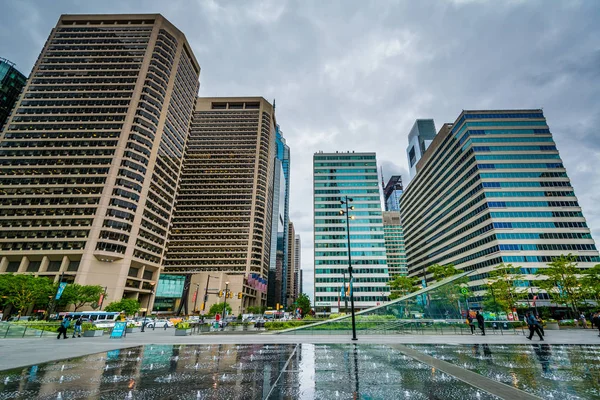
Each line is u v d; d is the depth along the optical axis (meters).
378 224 118.31
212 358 12.83
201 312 89.00
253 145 150.62
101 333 25.91
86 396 6.98
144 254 82.94
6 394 7.12
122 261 74.25
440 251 111.38
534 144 89.06
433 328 26.41
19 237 71.06
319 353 14.30
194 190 140.75
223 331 30.53
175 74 102.94
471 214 90.81
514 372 9.57
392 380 8.52
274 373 9.59
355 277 111.69
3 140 81.44
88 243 70.31
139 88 90.75
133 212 79.06
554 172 85.56
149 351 15.19
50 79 90.75
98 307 65.69
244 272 124.19
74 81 91.00
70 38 97.88
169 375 9.30
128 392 7.32
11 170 77.75
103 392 7.32
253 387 7.80
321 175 126.88
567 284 49.31
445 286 29.09
